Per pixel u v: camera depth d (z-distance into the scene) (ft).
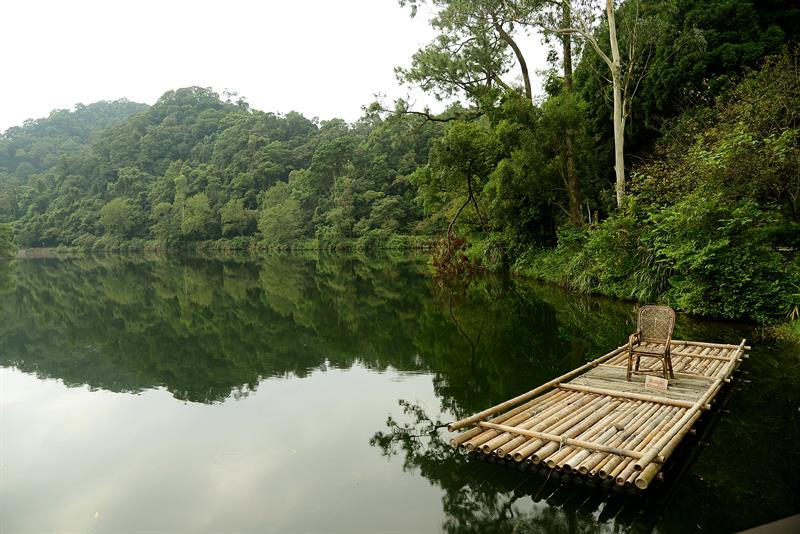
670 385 18.83
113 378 26.32
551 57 60.44
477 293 53.16
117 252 241.35
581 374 22.17
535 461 13.44
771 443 15.47
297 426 18.81
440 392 22.24
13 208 295.48
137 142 317.42
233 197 240.32
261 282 77.51
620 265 41.42
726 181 34.50
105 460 16.30
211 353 31.60
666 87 48.32
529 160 52.19
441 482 14.23
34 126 442.91
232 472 15.16
